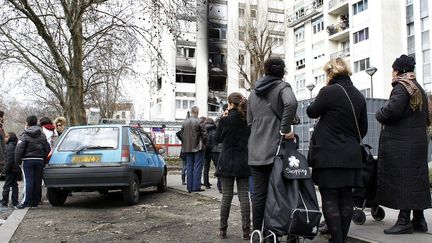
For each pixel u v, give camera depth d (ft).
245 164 20.29
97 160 30.81
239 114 20.62
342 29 143.02
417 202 18.86
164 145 119.34
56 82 94.17
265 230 17.08
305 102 62.23
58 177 30.40
